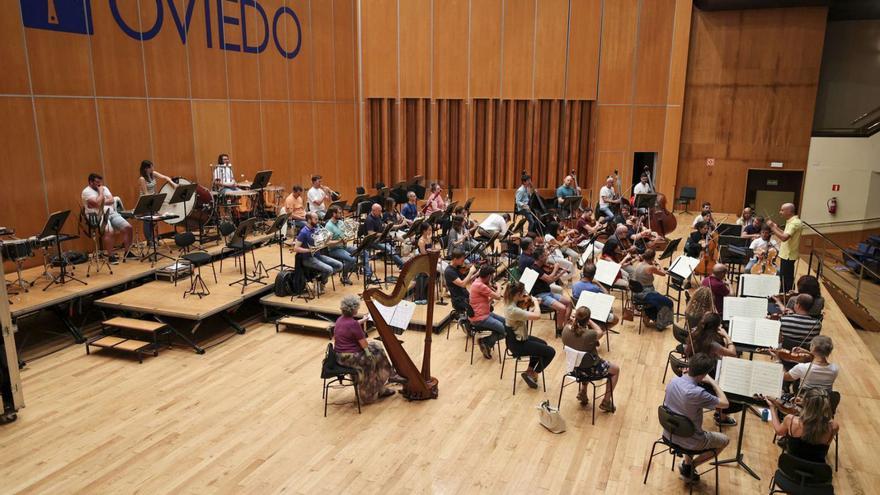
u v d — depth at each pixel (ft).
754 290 27.53
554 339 29.58
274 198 48.11
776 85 61.98
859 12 60.95
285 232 42.83
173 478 18.17
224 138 44.29
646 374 25.81
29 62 31.07
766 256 34.83
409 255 38.52
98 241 35.45
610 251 31.60
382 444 20.17
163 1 38.68
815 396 15.33
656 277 40.50
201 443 20.10
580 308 21.24
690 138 64.75
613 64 61.67
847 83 64.54
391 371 23.61
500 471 18.75
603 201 52.19
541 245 30.37
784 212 32.53
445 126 61.36
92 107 34.58
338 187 58.44
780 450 20.20
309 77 53.11
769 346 21.88
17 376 21.33
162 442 20.15
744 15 61.21
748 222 40.98
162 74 38.99
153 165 38.70
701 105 63.87
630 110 62.75
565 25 60.44
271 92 48.70
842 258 58.59
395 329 25.86
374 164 62.23
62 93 32.83
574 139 62.54
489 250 44.06
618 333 30.60
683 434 16.78
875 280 52.60
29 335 29.27
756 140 63.41
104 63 35.12
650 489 17.98
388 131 61.36
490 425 21.49
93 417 21.72
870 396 24.35
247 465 18.88
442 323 30.22
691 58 63.10
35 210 31.81
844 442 20.90
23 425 21.15
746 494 17.78
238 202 41.98
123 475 18.31
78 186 34.04
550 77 61.26
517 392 24.04
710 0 59.47
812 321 23.15
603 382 25.03
